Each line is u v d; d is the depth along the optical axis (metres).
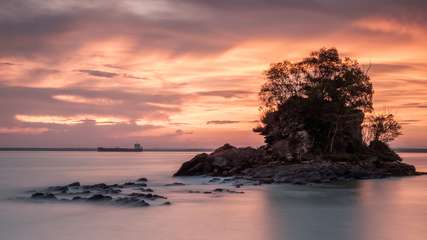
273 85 113.50
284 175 86.81
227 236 38.84
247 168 98.62
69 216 47.88
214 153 106.50
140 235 39.25
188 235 39.09
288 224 43.66
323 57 112.06
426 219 46.62
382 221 45.34
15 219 46.38
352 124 113.25
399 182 88.06
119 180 102.88
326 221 45.28
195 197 62.88
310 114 107.38
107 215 48.25
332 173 89.88
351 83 110.56
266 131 110.25
